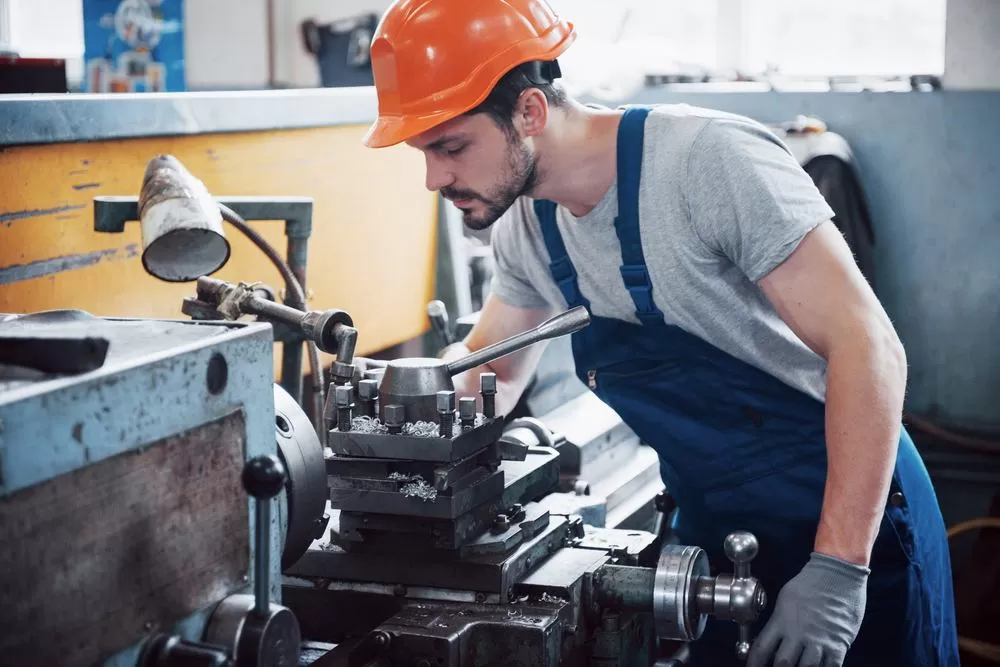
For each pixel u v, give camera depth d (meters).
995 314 3.14
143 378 0.81
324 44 4.21
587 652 1.25
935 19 3.31
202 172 1.87
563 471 2.15
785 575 1.56
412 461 1.20
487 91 1.31
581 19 3.71
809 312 1.32
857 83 3.27
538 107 1.36
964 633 2.97
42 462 0.73
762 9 3.49
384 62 1.35
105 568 0.79
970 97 3.09
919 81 3.17
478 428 1.22
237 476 0.92
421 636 1.09
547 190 1.43
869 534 1.29
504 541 1.20
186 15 4.30
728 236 1.37
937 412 3.22
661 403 1.53
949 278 3.17
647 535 1.41
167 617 0.85
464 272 2.57
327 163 2.16
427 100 1.33
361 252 2.29
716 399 1.51
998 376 3.16
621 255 1.46
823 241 1.32
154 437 0.83
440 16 1.32
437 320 1.84
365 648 1.10
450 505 1.17
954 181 3.14
